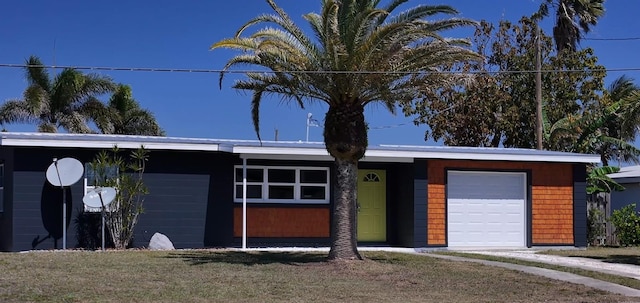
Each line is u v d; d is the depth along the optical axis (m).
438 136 35.94
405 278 14.23
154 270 14.47
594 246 24.12
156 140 19.66
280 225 21.23
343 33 15.80
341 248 16.00
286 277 13.98
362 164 22.14
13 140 18.14
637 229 23.91
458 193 21.72
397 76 15.85
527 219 22.03
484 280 14.19
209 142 19.97
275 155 20.45
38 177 18.95
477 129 35.47
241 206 21.03
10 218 18.81
